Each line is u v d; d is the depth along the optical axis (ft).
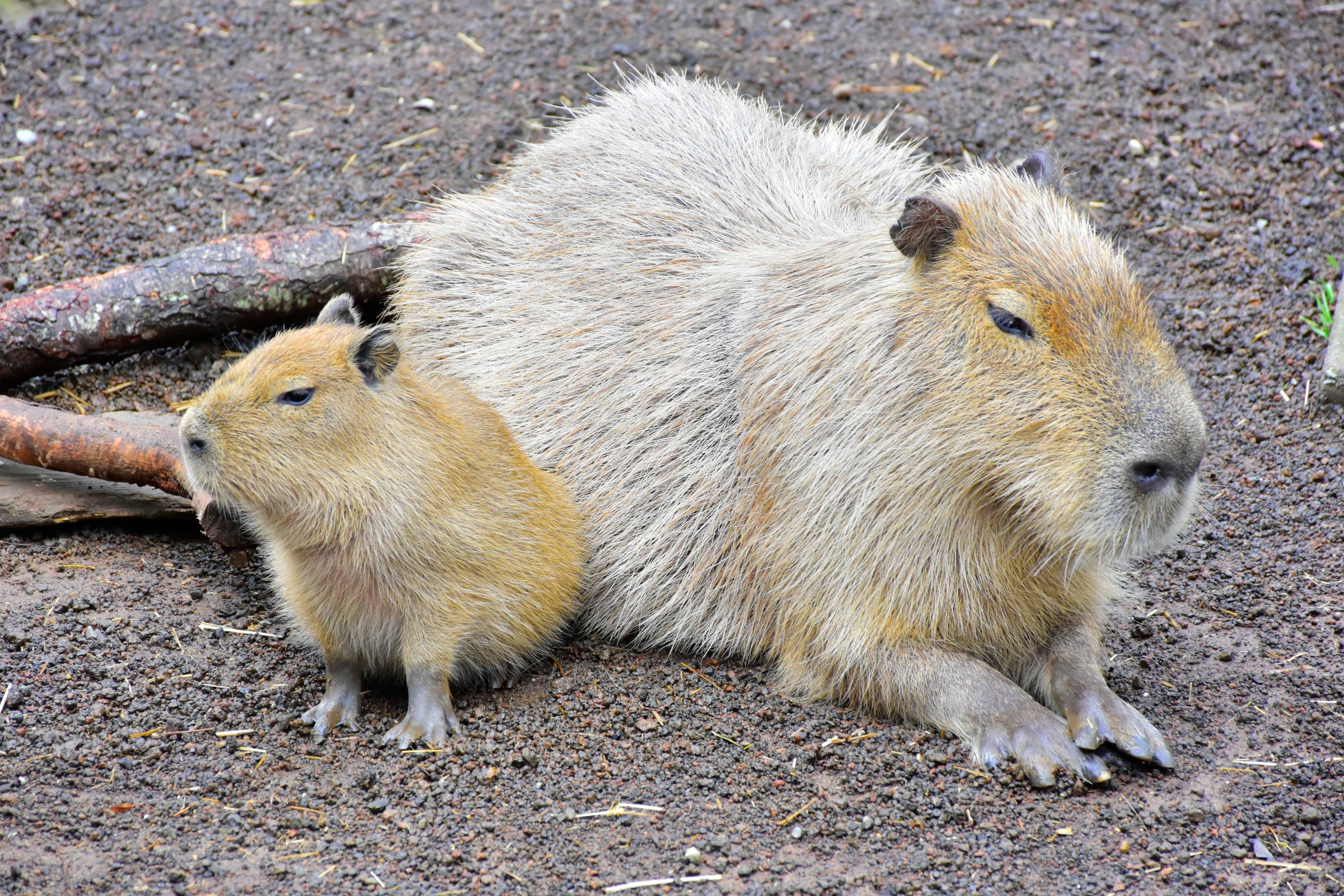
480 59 82.84
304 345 40.47
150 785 38.50
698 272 50.29
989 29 85.92
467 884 34.94
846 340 42.19
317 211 70.18
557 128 71.51
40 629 45.29
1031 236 39.24
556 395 50.96
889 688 42.91
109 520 52.49
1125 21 85.56
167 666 44.32
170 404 60.44
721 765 40.60
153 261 61.72
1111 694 41.73
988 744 40.60
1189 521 51.31
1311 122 75.97
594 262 53.31
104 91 77.87
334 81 80.59
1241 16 84.69
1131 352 37.76
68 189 70.23
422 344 56.59
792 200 53.21
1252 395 61.11
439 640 42.65
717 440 47.06
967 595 42.52
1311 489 55.62
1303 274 66.44
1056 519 38.45
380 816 37.78
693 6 88.63
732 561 46.39
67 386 60.49
